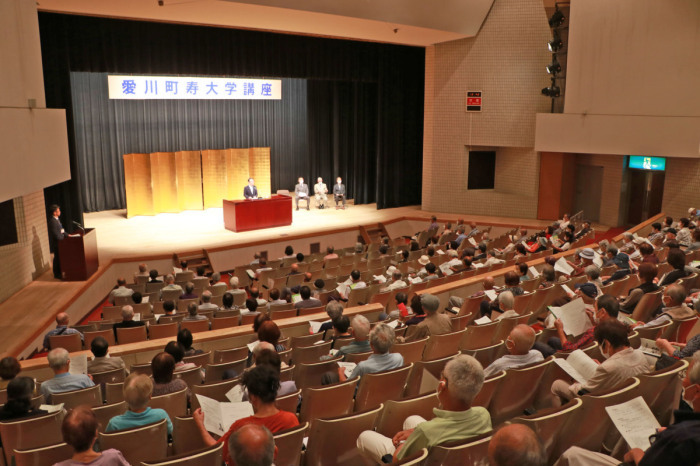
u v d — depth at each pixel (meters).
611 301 4.78
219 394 4.50
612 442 3.40
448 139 18.53
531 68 17.09
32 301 10.19
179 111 19.48
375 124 20.69
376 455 3.25
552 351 4.71
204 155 19.83
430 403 3.65
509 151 18.53
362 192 20.98
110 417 4.21
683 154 14.99
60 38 12.91
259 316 5.86
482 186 19.09
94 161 18.31
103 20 13.37
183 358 5.54
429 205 19.25
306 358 5.60
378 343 4.31
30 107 8.80
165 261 13.51
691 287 6.72
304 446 3.62
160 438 3.47
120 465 2.94
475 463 2.68
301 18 13.38
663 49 14.84
